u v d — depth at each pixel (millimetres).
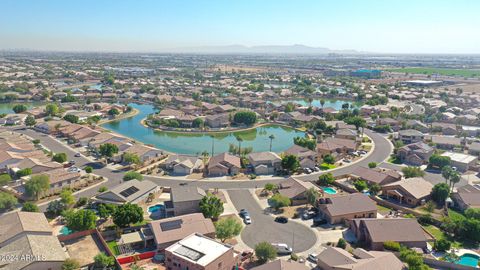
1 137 164625
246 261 81062
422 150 155500
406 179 121875
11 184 119500
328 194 118625
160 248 82938
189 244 76375
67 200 101562
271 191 120688
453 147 172125
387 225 89625
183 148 179375
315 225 98500
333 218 98688
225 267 73875
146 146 166375
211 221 92812
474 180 133875
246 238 90750
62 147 167125
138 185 115062
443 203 113000
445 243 85500
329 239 91312
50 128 192375
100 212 97062
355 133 188250
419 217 102938
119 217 91062
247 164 146750
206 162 150875
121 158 148875
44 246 77250
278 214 104500
